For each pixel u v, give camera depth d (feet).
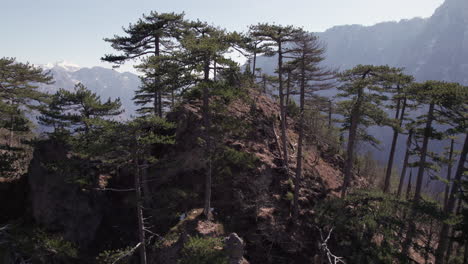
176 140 82.12
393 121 83.51
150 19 83.41
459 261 79.36
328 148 115.65
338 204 71.61
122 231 78.07
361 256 67.00
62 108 83.25
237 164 77.15
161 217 69.10
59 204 79.10
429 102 71.72
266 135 96.78
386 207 68.23
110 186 82.74
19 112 111.65
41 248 72.23
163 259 62.13
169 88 63.57
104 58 83.30
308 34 73.26
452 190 68.59
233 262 57.36
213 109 62.03
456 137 86.07
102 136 54.60
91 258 75.05
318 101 75.61
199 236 62.80
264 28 74.23
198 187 77.05
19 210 88.12
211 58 55.88
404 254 62.69
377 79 77.61
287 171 85.87
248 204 75.25
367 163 124.47
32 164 84.23
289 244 73.20
